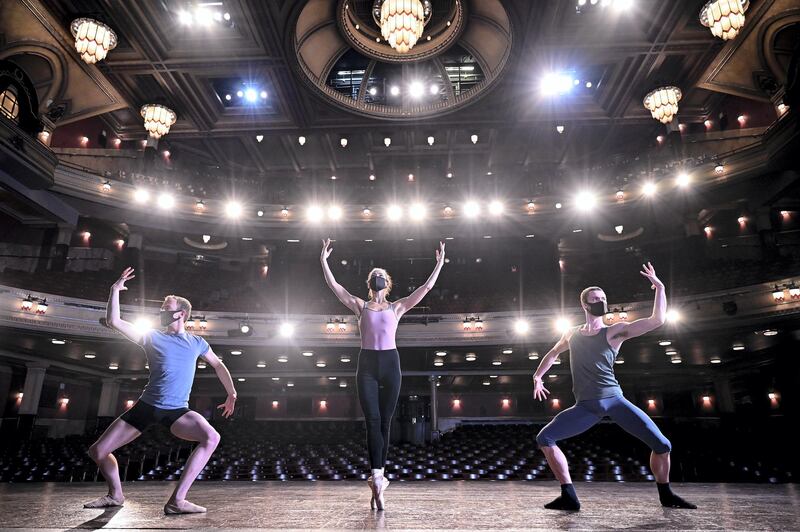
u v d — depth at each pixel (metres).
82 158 21.28
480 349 19.95
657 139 23.73
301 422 26.11
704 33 16.78
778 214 22.30
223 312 19.64
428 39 20.25
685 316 17.42
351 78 22.86
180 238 27.53
